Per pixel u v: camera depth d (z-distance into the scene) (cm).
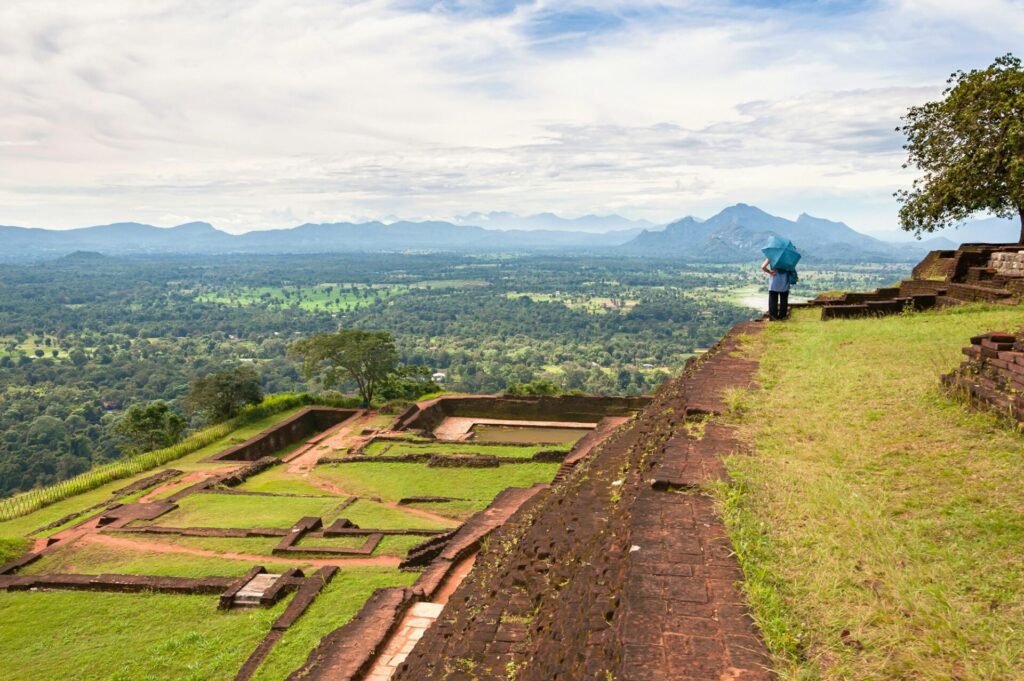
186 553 1694
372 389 4741
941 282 2106
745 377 1028
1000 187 2291
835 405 827
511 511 1590
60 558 1703
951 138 2394
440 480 2402
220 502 2175
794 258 1686
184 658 1184
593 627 448
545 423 3628
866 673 339
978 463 591
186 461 2930
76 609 1391
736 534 494
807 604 405
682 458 668
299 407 4119
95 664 1180
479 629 665
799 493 562
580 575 578
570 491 920
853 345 1212
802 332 1473
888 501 537
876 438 690
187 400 3697
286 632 1231
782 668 348
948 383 805
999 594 396
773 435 730
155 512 2047
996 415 691
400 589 1194
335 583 1443
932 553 450
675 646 369
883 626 377
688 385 995
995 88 2256
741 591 423
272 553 1664
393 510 2078
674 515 542
